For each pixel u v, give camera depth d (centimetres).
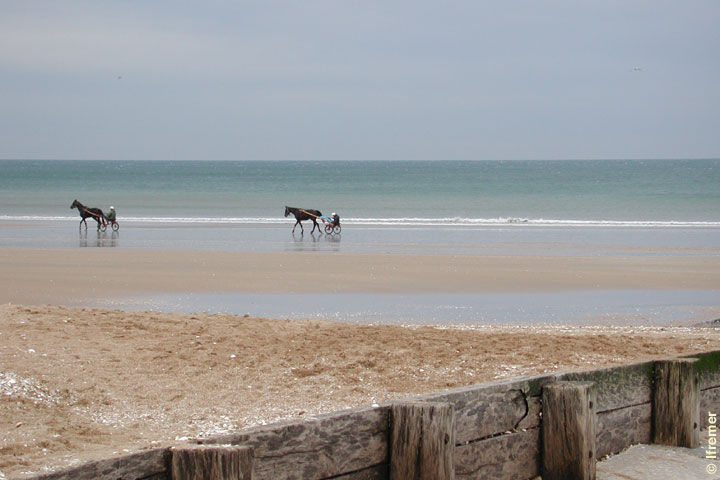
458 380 953
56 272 2188
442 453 496
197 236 3372
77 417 786
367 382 945
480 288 2011
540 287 2038
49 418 774
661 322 1579
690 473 631
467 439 548
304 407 845
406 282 2086
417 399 521
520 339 1202
